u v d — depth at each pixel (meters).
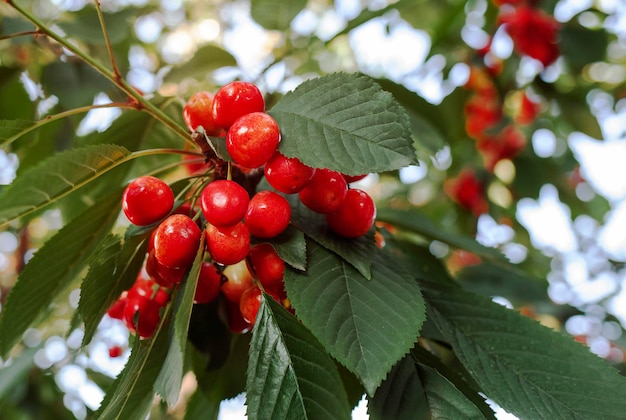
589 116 0.77
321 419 0.32
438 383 0.36
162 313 0.37
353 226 0.36
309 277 0.35
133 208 0.35
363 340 0.33
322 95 0.35
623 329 0.88
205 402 0.42
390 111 0.34
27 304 0.40
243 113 0.35
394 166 0.33
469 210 0.85
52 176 0.35
